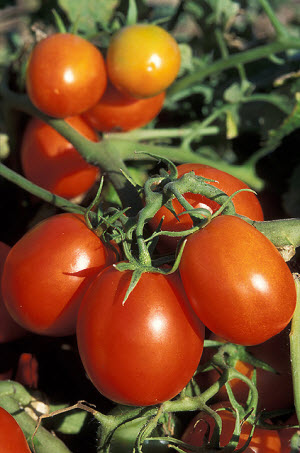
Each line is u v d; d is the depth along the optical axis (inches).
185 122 25.3
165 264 14.2
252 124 23.0
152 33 18.0
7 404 15.4
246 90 22.0
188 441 14.8
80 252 14.2
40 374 16.7
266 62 24.7
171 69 18.2
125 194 16.8
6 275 14.7
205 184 13.6
